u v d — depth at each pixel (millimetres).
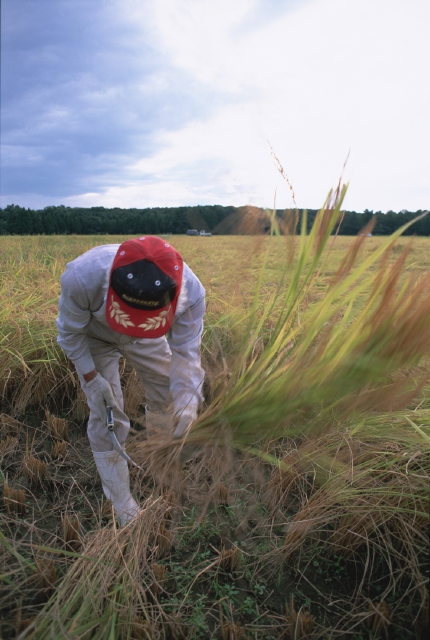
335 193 1252
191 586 1885
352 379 1312
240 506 2270
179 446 1607
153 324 1718
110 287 1703
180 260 1752
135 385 3027
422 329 1263
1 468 2604
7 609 1691
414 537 1816
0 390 3211
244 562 1982
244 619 1757
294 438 2285
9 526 2102
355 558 1964
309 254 1345
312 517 1977
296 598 1837
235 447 1625
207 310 3617
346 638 1651
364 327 1304
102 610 1635
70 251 8617
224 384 1564
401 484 1853
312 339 1350
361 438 2045
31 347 3320
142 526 1960
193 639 1653
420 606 1646
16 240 10953
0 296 3916
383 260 1277
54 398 3260
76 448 2828
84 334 1942
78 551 1992
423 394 2012
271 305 1471
